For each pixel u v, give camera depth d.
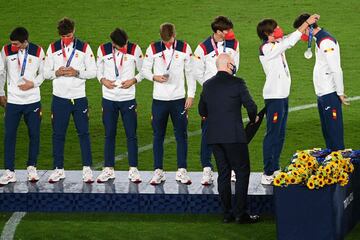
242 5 65.31
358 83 50.16
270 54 31.77
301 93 48.66
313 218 27.64
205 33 59.84
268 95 32.25
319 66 32.94
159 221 30.89
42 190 32.09
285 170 28.61
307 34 32.72
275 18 62.12
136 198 31.70
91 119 45.12
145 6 65.88
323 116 33.41
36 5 66.50
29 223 30.80
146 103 47.94
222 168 30.33
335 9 63.91
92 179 33.06
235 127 29.92
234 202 30.50
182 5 65.81
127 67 32.91
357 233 29.56
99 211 31.91
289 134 41.94
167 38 32.41
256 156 38.94
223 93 30.05
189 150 40.00
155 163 32.78
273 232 29.53
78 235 29.56
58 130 33.19
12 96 33.03
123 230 29.97
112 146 33.28
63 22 32.72
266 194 31.27
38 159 38.88
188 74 32.81
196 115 45.59
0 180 32.88
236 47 32.66
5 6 66.44
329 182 27.47
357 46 56.78
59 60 33.00
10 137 33.16
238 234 29.44
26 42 32.94
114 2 67.06
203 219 31.02
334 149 33.28
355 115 44.53
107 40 59.16
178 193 31.59
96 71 33.06
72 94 32.94
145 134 42.69
